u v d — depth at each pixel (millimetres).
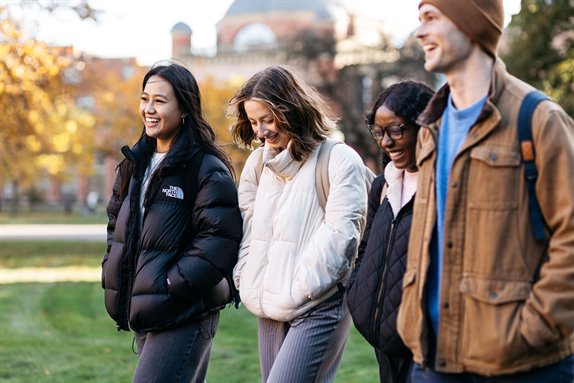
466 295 2727
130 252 4199
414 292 2955
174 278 4031
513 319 2643
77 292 13602
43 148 34469
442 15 2816
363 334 3543
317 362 3947
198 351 4207
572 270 2561
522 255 2676
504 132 2727
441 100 2996
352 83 38562
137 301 4086
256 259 4094
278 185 4113
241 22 65062
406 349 3400
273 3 64812
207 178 4164
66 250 24812
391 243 3467
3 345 8398
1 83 20328
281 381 3891
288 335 3982
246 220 4285
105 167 69750
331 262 3852
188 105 4266
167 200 4145
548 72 20578
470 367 2734
